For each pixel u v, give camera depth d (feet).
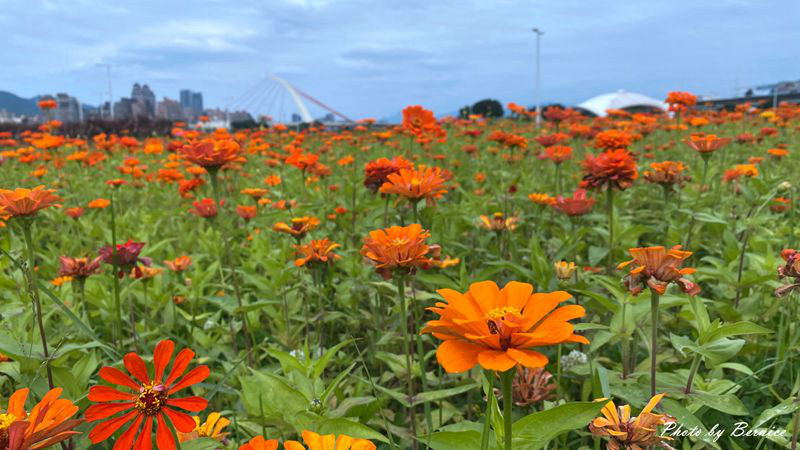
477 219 15.03
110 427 3.69
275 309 12.14
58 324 10.43
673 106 26.94
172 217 21.39
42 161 31.91
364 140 42.11
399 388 9.07
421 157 31.71
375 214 14.76
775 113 38.78
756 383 9.02
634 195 22.89
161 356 3.90
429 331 3.82
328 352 7.02
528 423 4.13
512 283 4.04
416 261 6.66
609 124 43.01
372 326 12.12
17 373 6.77
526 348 3.56
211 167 10.96
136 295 12.43
